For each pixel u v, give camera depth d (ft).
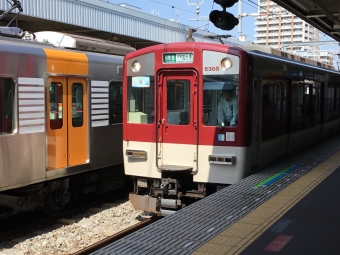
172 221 15.35
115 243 13.20
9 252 20.45
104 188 31.22
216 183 22.41
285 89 28.43
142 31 62.59
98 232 23.48
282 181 21.58
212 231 14.29
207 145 22.34
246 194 19.06
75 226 24.41
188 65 22.54
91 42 29.48
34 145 23.77
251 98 22.20
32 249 20.81
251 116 22.25
